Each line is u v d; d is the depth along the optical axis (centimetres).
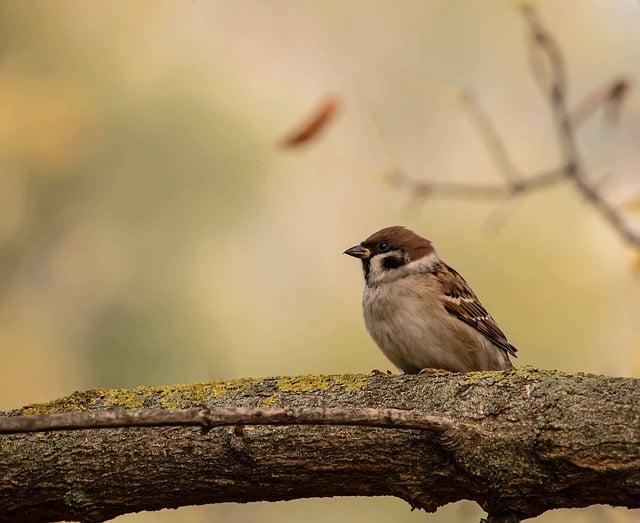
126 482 589
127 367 1172
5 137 1209
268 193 1281
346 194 1332
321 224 1313
